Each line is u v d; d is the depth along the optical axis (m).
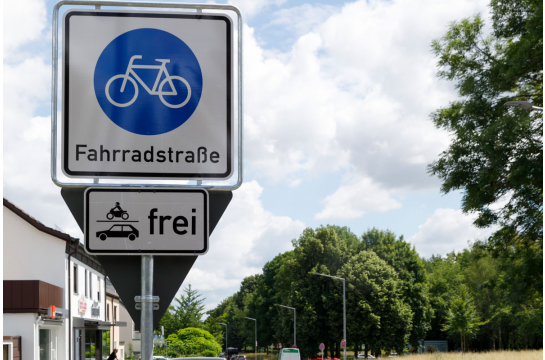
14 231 23.83
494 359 32.31
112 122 2.94
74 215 2.87
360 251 59.34
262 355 106.50
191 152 2.97
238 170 2.97
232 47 3.02
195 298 76.94
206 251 2.89
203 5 3.01
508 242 21.78
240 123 2.98
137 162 2.94
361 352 83.12
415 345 61.31
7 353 18.28
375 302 53.66
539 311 20.50
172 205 2.90
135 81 2.97
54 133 2.90
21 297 19.47
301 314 57.03
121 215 2.87
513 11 22.11
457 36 23.33
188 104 2.98
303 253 60.03
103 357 33.47
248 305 92.25
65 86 2.93
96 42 2.96
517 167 19.56
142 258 2.85
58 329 23.50
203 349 61.22
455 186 21.70
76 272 26.25
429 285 74.06
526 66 20.31
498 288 21.73
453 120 22.61
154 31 2.99
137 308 2.84
